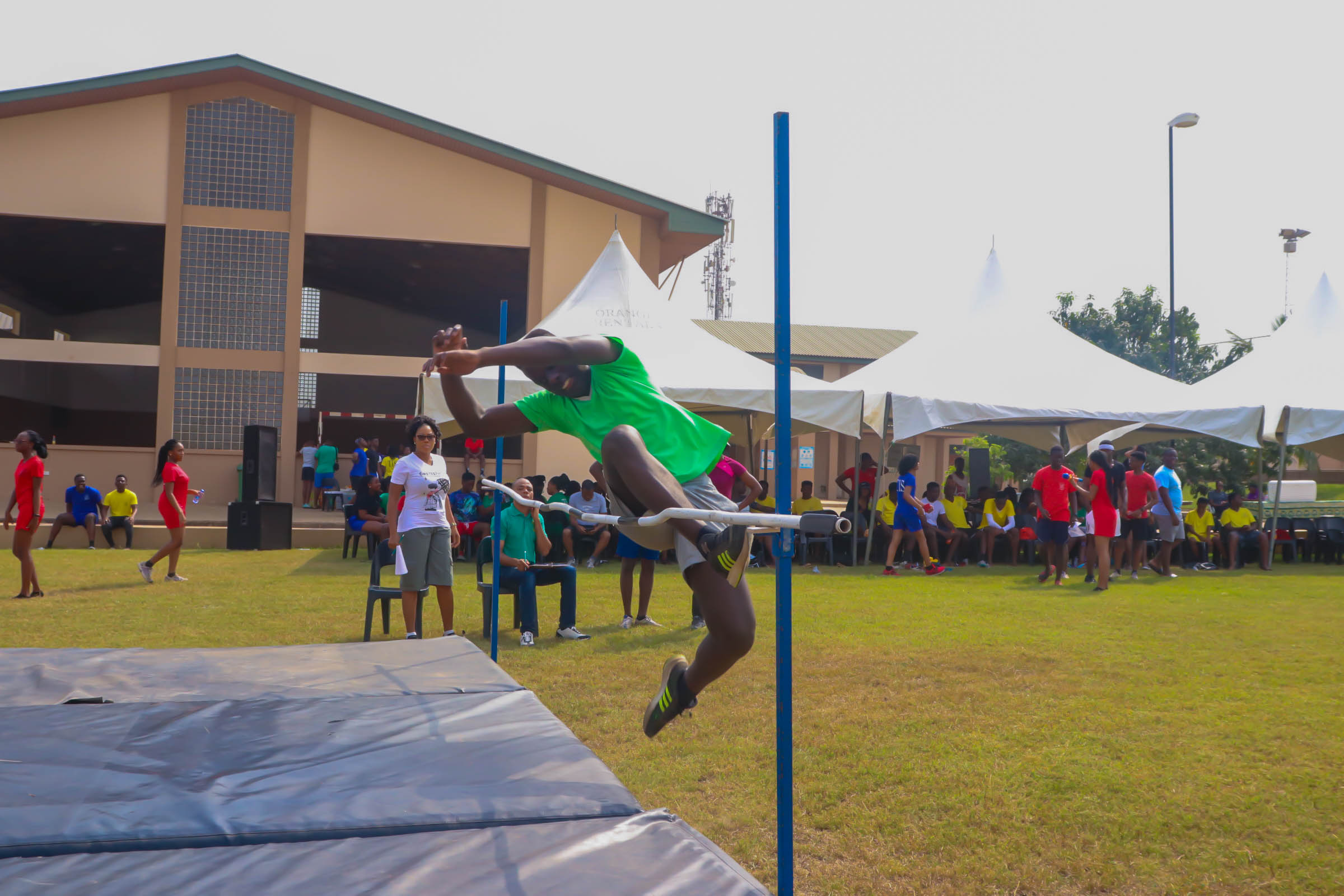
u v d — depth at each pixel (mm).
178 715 3291
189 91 17875
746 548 2365
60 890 1900
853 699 5500
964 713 5188
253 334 18109
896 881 3154
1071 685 5852
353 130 18406
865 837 3512
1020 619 8461
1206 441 26344
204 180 17969
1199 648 7086
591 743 4652
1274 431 14516
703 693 5676
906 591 10609
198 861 2064
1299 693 5680
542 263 18938
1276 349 16234
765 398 12906
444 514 6988
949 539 13656
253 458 14688
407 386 28516
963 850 3398
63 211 17375
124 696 3600
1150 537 13703
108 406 27062
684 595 10125
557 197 19062
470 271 23922
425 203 18594
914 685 5852
